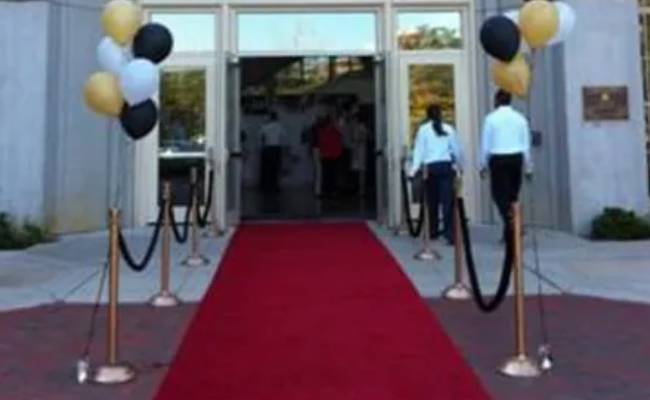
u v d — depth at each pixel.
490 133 9.74
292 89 18.72
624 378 4.92
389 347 5.62
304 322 6.35
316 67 18.08
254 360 5.32
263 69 18.00
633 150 11.53
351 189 18.69
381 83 13.07
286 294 7.43
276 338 5.87
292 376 4.97
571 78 11.52
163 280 7.27
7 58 11.45
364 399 4.55
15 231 10.87
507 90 5.98
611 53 11.58
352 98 18.47
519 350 5.09
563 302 7.10
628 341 5.77
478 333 6.01
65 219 11.84
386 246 10.57
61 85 11.83
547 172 11.98
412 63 13.11
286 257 9.68
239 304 7.04
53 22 11.66
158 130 12.88
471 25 13.03
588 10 11.57
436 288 7.66
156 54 5.59
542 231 11.73
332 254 9.89
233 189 12.98
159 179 12.85
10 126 11.41
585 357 5.37
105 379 4.91
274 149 19.45
